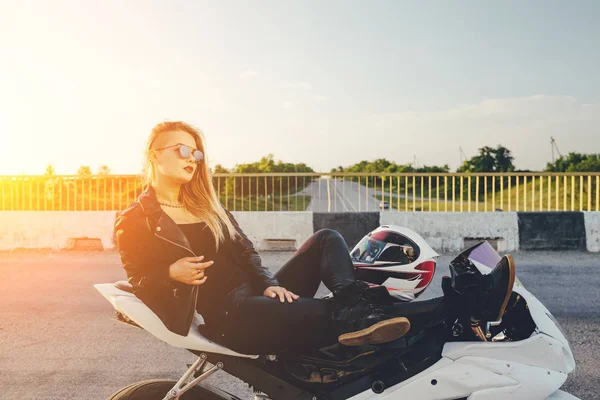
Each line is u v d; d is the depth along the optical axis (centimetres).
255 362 267
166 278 242
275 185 1059
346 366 263
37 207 1091
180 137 265
